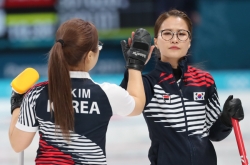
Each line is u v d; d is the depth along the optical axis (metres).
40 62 24.31
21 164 6.41
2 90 22.97
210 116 6.78
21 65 24.28
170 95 6.49
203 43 23.89
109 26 23.42
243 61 24.05
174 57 6.59
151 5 23.12
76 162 5.44
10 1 23.42
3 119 17.78
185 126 6.45
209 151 6.52
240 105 6.50
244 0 23.81
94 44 5.62
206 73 6.79
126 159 12.78
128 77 6.25
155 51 7.04
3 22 23.64
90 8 23.31
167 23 6.61
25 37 23.83
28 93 5.65
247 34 23.95
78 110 5.48
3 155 13.19
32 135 5.64
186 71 6.66
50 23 23.64
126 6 23.22
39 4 23.44
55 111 5.32
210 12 23.77
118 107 5.64
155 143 6.54
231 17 23.88
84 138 5.46
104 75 24.16
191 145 6.38
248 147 13.55
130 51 6.04
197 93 6.57
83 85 5.57
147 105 6.53
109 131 15.67
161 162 6.40
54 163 5.41
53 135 5.45
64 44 5.50
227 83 23.05
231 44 23.98
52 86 5.36
